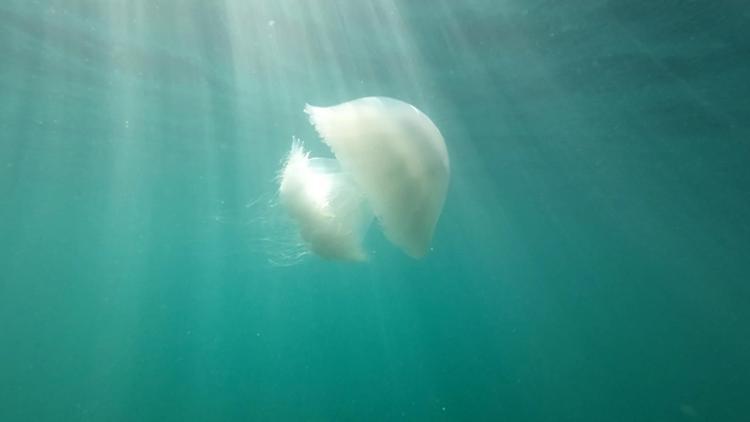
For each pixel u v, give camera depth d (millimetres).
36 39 10883
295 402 27109
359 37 10359
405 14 9336
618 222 25469
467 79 11789
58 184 23281
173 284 75812
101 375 33469
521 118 14156
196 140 18078
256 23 10125
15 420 22188
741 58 9750
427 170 1622
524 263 42812
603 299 58312
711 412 27172
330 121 1547
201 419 23172
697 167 16391
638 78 11078
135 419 22797
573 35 9562
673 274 37531
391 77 11984
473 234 31625
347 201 1888
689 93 11531
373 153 1546
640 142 14977
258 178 23422
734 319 55969
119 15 9969
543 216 26453
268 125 16531
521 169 19141
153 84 13281
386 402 28781
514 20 9211
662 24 8945
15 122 15734
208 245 42406
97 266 54469
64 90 13539
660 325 68688
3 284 66875
